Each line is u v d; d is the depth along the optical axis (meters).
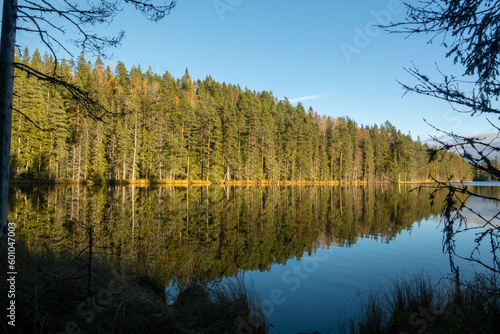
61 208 16.34
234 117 56.03
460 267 7.15
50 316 3.08
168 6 5.68
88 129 40.00
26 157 32.62
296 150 62.25
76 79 42.78
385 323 4.10
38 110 34.56
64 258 4.96
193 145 49.94
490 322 3.29
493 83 2.84
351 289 5.75
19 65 5.61
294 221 15.03
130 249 8.44
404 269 7.16
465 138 2.50
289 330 3.99
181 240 10.23
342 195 33.41
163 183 44.44
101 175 40.72
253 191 36.97
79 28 5.86
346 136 68.81
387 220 15.52
